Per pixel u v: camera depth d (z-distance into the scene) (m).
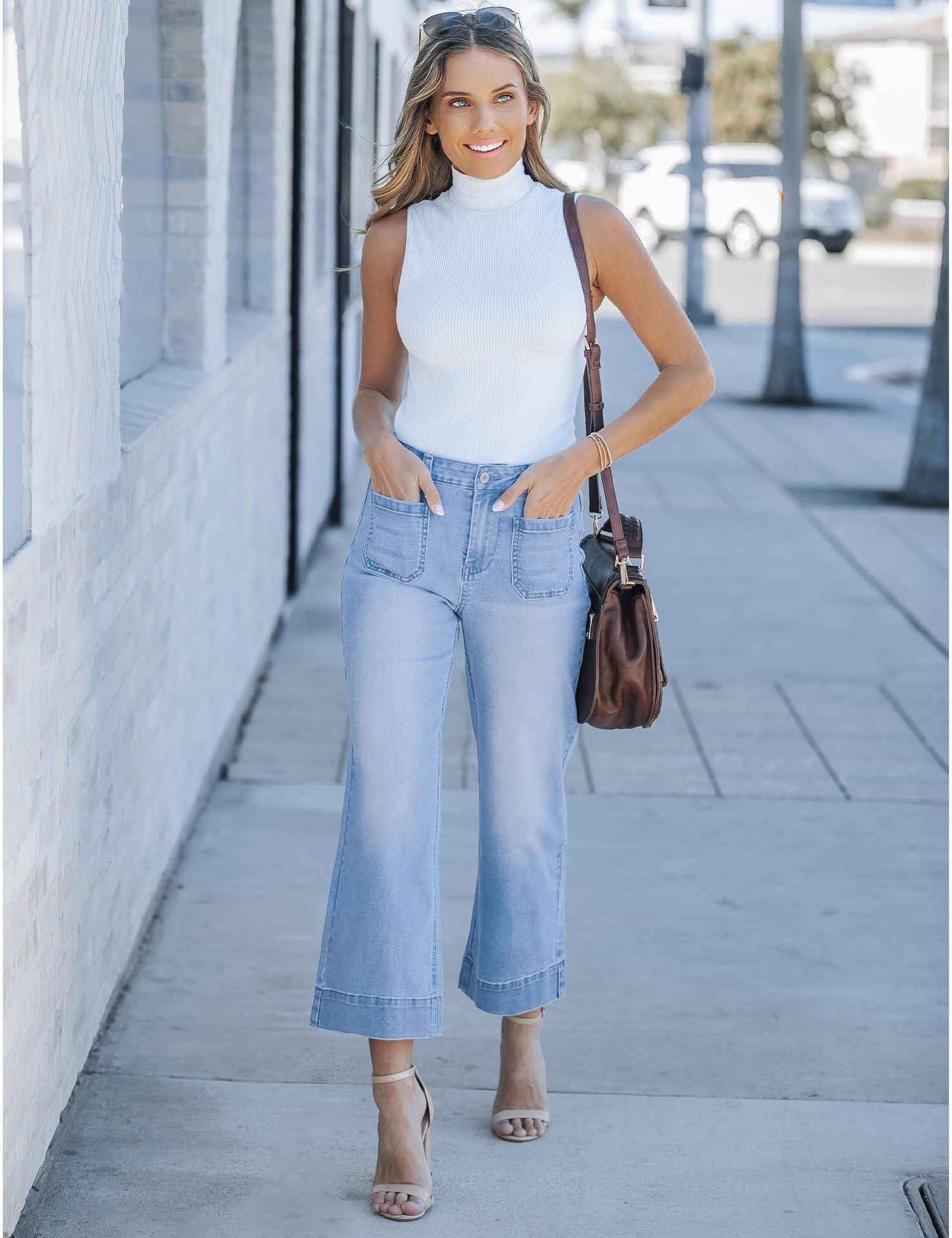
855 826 4.50
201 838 4.20
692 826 4.45
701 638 6.41
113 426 2.99
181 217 4.20
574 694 2.70
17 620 2.28
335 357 8.08
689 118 20.22
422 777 2.65
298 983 3.45
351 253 9.36
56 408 2.49
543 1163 2.81
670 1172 2.80
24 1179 2.50
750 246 30.55
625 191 31.00
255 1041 3.20
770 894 4.02
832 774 4.91
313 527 7.45
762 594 7.14
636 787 4.73
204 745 4.39
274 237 5.88
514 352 2.54
